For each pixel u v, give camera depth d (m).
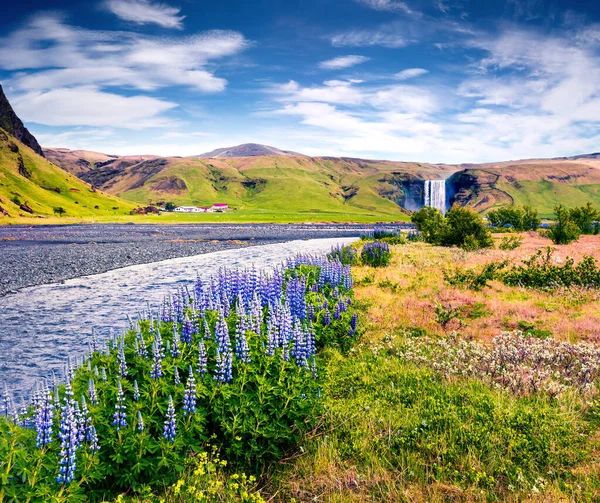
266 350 7.12
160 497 5.16
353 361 10.92
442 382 9.27
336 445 6.75
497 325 14.13
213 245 58.00
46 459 4.65
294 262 21.38
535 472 5.98
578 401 8.23
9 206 175.38
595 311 15.14
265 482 6.03
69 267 33.94
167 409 5.59
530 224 75.50
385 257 29.45
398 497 5.52
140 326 8.22
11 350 13.18
